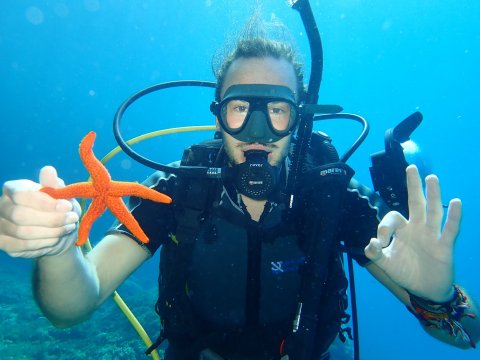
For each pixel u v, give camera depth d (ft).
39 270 1.30
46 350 7.84
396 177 1.99
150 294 9.79
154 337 7.51
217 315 1.98
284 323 2.02
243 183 1.82
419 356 25.05
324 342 1.94
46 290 1.34
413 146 2.13
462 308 1.56
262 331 2.01
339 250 2.04
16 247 1.07
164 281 1.94
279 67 1.94
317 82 1.74
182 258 1.87
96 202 1.09
